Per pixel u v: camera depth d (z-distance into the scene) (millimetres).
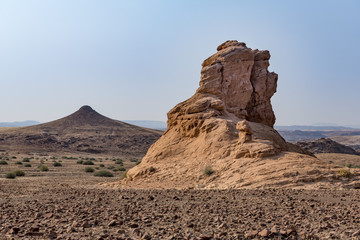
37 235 8836
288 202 13828
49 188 23094
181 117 30703
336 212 11719
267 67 36312
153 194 17281
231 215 11359
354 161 66812
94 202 14523
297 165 22031
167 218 11008
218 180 22781
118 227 9891
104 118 191000
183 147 29031
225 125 27484
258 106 35000
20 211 12461
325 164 22703
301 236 8734
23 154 103125
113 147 140375
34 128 157250
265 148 24078
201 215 11398
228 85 31750
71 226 9555
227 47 34250
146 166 28875
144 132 170125
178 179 24828
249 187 20281
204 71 31734
